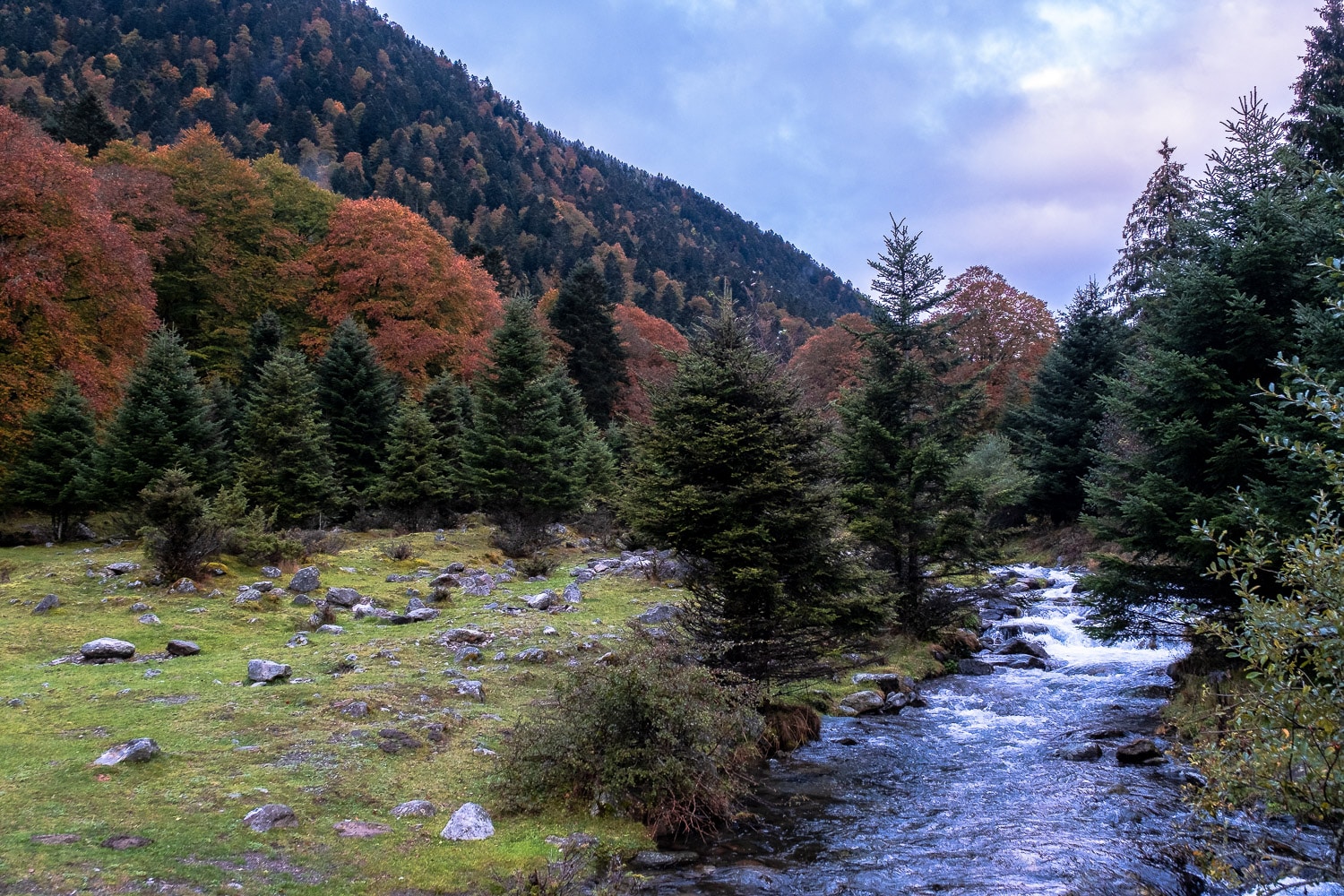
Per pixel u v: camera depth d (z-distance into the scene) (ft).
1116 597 47.83
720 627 39.09
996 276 163.53
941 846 26.43
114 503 86.53
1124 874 24.00
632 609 58.59
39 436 88.33
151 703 31.42
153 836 20.59
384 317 151.02
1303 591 14.79
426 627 48.39
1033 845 26.45
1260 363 43.09
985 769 35.68
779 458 38.34
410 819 23.97
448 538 90.79
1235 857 18.01
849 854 25.66
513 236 368.89
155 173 141.79
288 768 26.27
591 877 22.48
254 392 93.66
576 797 26.91
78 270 97.40
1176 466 45.65
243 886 18.89
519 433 92.43
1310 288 40.81
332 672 37.81
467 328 167.43
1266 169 46.55
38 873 17.81
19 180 87.71
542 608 56.85
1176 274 46.52
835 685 51.83
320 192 188.34
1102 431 114.62
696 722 27.66
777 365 42.04
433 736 30.40
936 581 68.44
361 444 109.09
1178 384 44.70
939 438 64.80
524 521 90.43
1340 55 85.61
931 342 67.00
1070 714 46.19
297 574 57.00
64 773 23.93
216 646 42.70
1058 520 129.29
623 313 221.66
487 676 39.29
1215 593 44.60
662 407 40.24
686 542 38.73
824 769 35.47
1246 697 15.55
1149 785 33.04
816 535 38.88
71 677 34.88
